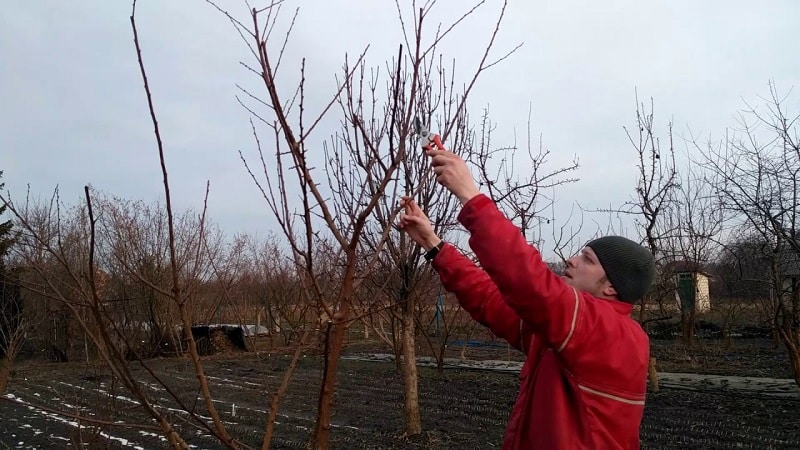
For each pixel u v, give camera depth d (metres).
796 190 7.38
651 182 9.11
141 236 11.42
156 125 1.63
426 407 8.57
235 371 12.48
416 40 1.92
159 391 9.16
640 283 1.98
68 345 13.33
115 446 6.32
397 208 2.04
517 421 1.94
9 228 10.61
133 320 5.35
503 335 2.18
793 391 8.95
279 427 7.45
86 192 1.62
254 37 1.62
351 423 7.65
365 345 18.59
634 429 1.77
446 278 2.21
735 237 12.23
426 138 1.93
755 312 16.33
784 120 7.62
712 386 9.58
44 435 7.25
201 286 10.21
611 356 1.73
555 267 8.92
